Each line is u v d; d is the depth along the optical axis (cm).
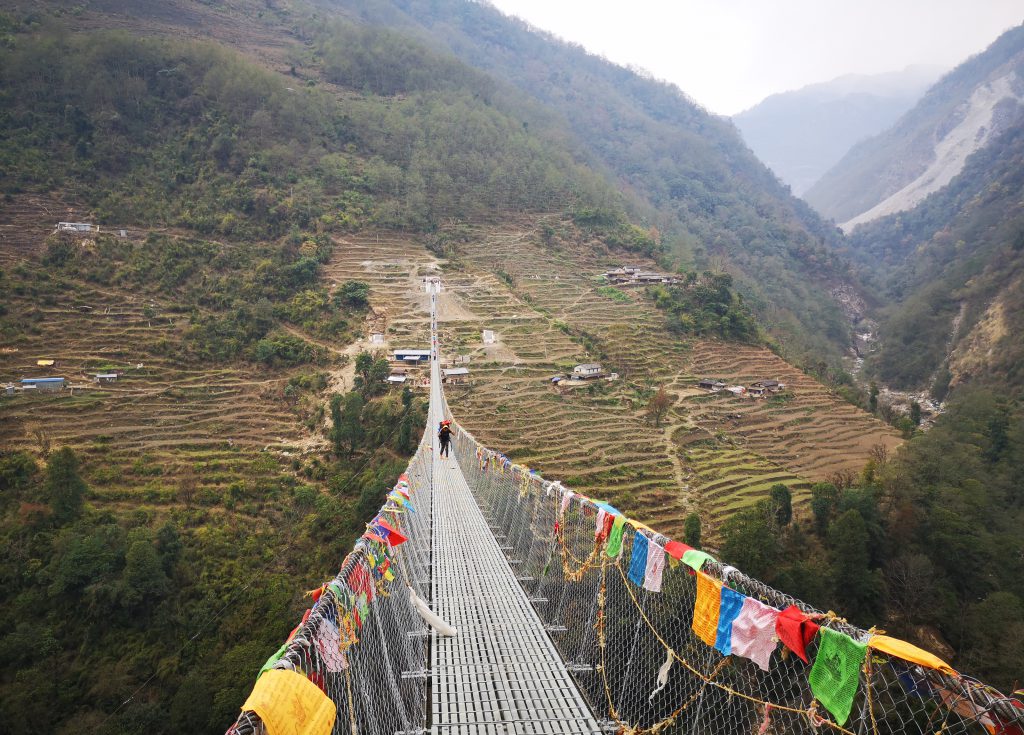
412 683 555
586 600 614
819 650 273
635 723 462
